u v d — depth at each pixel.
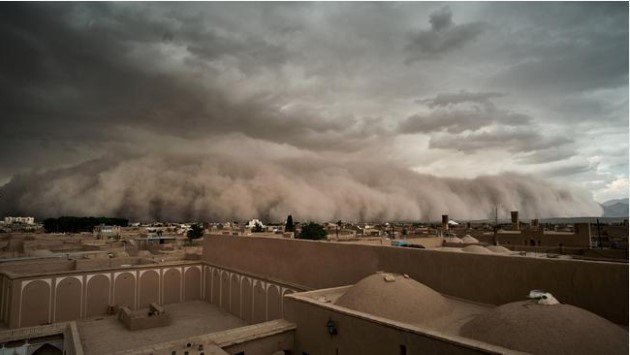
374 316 10.99
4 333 17.97
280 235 44.50
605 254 25.64
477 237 42.81
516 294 12.05
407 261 15.31
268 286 23.39
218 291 29.61
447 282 13.96
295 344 13.73
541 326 8.74
